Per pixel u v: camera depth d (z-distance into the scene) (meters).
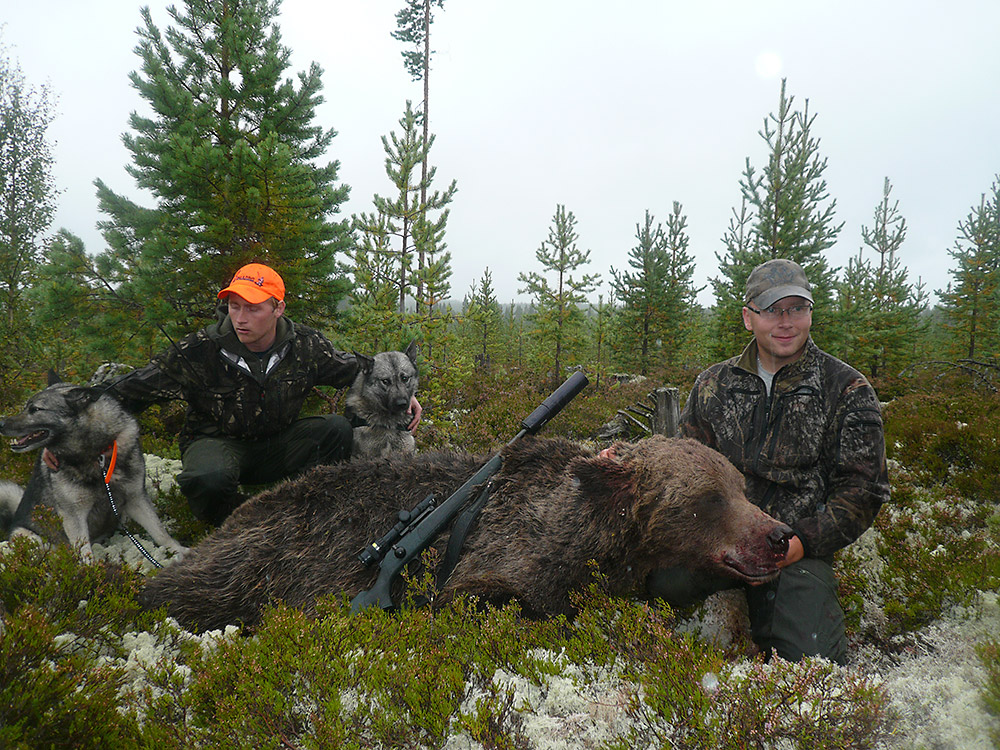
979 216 19.91
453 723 2.09
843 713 2.03
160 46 8.45
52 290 7.29
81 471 4.66
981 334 20.02
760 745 1.98
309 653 2.26
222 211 7.78
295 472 5.75
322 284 8.48
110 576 3.15
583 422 10.25
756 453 3.58
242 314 4.85
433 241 10.16
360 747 2.02
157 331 7.64
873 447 3.36
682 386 15.81
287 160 7.73
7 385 11.12
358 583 3.25
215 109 8.59
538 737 2.13
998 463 5.58
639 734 2.11
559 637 2.80
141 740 2.01
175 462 6.70
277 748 1.99
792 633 3.01
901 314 20.19
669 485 2.93
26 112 23.69
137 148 7.84
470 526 3.23
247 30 8.94
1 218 22.31
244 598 3.34
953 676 2.47
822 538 3.24
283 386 5.30
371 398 6.28
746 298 3.69
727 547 2.87
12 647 2.05
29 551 3.08
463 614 2.80
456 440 8.10
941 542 3.99
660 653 2.39
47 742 1.88
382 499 3.46
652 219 23.36
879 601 3.61
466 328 26.58
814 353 3.62
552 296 18.47
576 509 3.11
